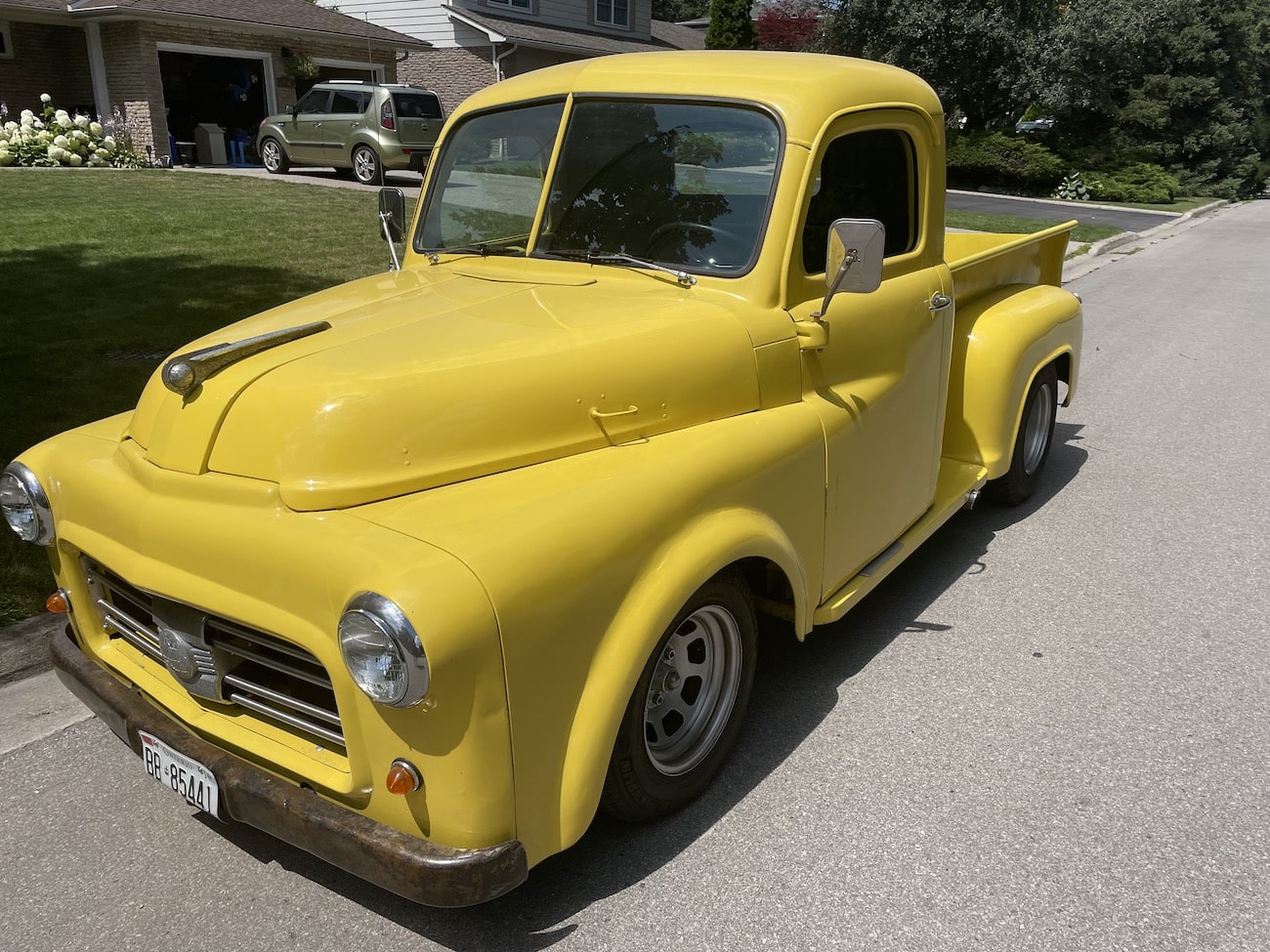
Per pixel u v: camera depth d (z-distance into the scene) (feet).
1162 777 10.04
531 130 11.10
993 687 11.73
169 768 8.00
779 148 9.86
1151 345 30.76
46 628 12.36
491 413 7.86
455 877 6.68
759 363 9.58
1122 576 14.78
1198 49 102.37
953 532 16.48
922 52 84.53
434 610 6.24
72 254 31.65
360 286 10.61
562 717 7.22
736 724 9.80
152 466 7.82
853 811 9.50
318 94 59.36
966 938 8.00
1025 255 17.06
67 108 64.18
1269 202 103.81
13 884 8.64
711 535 8.36
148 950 7.91
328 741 7.43
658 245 10.21
